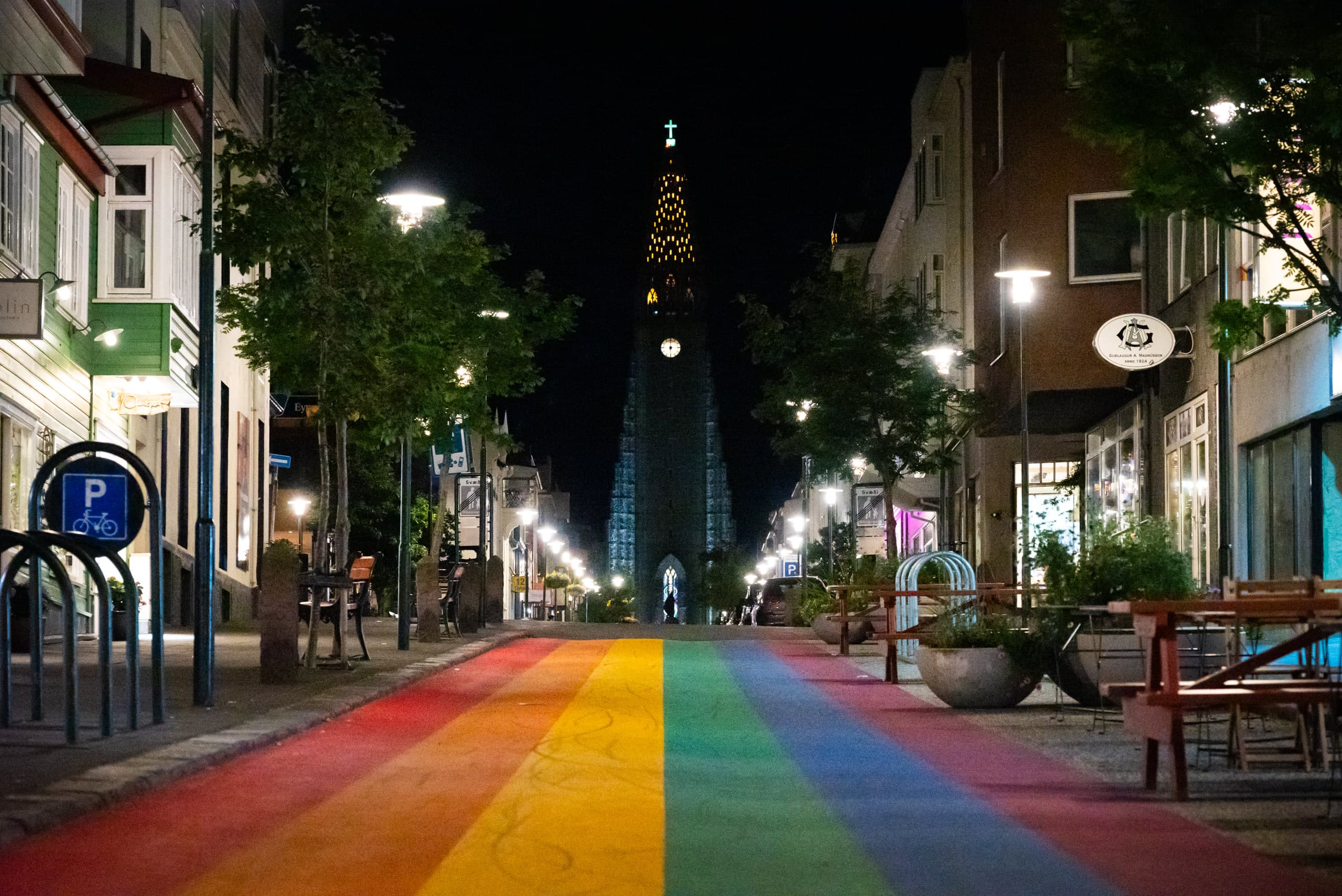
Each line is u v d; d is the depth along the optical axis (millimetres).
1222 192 13484
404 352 21938
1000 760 11352
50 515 12469
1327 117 12000
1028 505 25906
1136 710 9867
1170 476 26594
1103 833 8180
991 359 34625
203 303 14758
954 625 16000
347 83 19750
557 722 14094
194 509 34781
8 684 12219
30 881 6812
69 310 24953
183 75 35531
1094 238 30453
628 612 161500
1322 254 15625
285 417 57344
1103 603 15102
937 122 45812
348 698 15297
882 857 7531
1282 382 20516
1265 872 7078
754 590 59125
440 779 10188
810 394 34906
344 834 8055
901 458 35031
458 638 28688
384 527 54969
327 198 20062
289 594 17156
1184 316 25281
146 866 7160
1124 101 13516
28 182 22812
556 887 6816
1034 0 31078
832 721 14414
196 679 14172
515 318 30500
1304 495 20047
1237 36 13156
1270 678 10969
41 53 23125
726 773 10609
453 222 25125
